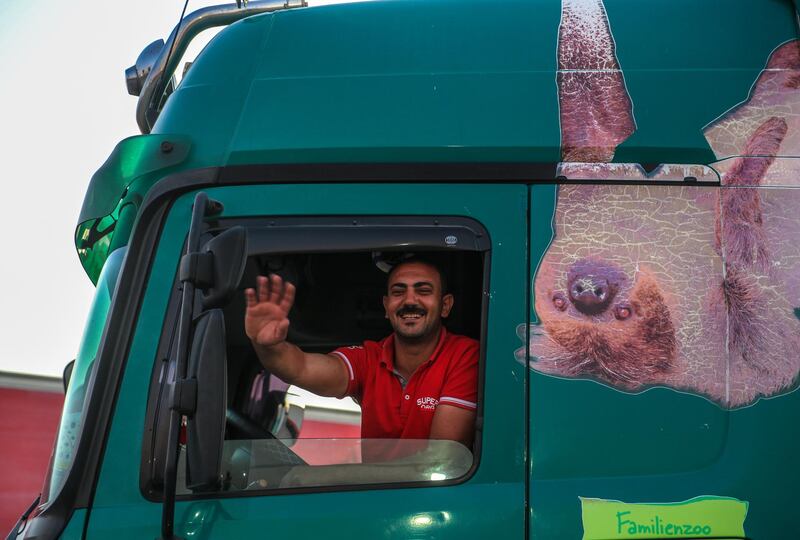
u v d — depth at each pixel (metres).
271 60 3.10
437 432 2.88
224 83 3.07
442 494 2.65
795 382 2.72
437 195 2.85
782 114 2.92
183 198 2.91
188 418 2.46
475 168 2.87
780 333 2.75
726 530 2.59
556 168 2.85
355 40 3.12
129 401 2.74
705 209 2.84
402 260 3.06
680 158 2.88
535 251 2.80
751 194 2.85
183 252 2.86
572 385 2.71
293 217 2.86
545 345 2.73
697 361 2.73
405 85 2.99
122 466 2.70
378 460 2.79
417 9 3.20
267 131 2.95
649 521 2.59
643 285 2.78
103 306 2.93
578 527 2.58
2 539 9.59
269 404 3.29
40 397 11.11
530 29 3.10
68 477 2.69
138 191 2.99
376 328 3.34
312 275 3.26
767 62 3.00
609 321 2.75
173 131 3.00
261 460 2.78
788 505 2.61
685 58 3.01
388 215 2.84
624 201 2.83
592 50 3.03
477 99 2.95
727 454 2.66
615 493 2.61
